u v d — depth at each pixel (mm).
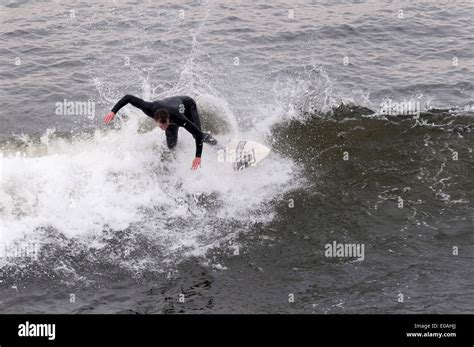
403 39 31891
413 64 29359
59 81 26688
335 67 28594
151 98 25234
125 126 22094
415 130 22562
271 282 16109
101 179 18906
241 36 31469
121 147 20719
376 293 15711
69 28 31828
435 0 37094
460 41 31766
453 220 18328
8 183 18219
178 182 19344
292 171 20375
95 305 15188
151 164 19797
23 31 31188
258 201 19016
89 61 28500
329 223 18234
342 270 16500
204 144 20547
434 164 20719
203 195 19031
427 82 27484
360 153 21328
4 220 17203
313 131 22500
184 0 35969
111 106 24688
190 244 17250
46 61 28391
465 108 24922
